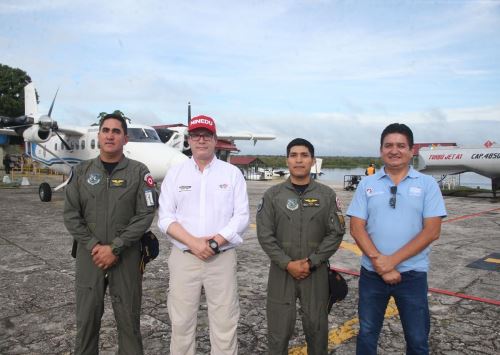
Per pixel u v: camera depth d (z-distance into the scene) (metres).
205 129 2.77
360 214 2.73
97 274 2.77
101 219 2.78
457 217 11.12
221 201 2.80
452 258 6.43
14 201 13.62
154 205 2.87
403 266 2.60
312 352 2.81
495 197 16.66
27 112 17.36
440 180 18.94
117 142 2.81
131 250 2.86
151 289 4.80
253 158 38.22
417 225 2.61
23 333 3.62
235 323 2.84
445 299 4.55
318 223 2.76
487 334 3.67
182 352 2.86
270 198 2.84
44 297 4.49
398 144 2.62
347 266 5.93
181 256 2.80
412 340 2.59
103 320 3.93
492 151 16.16
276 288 2.78
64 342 3.45
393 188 2.66
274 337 2.79
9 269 5.56
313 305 2.74
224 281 2.79
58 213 10.88
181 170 2.90
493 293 4.75
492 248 7.16
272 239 2.76
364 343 2.69
